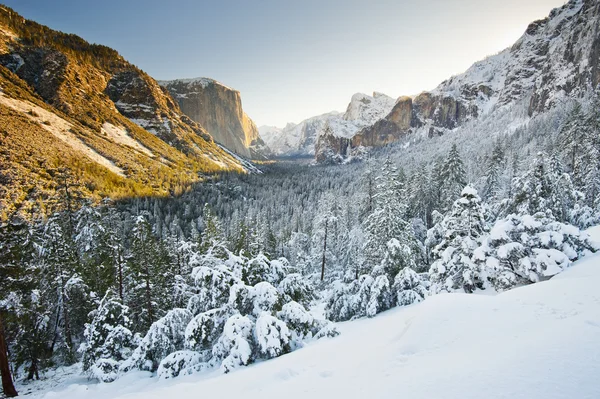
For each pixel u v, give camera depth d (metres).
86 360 16.75
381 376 6.14
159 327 13.81
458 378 4.99
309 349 11.36
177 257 28.69
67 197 28.78
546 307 8.28
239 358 10.84
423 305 11.17
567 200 25.39
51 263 21.20
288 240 64.56
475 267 15.91
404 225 25.02
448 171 37.28
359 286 21.38
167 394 8.04
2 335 13.85
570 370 4.48
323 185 149.62
